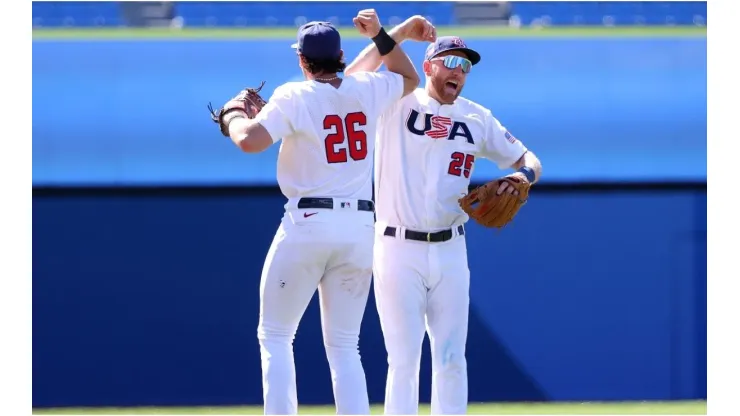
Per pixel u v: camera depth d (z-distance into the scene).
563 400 25.75
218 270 25.58
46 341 25.23
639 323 25.86
